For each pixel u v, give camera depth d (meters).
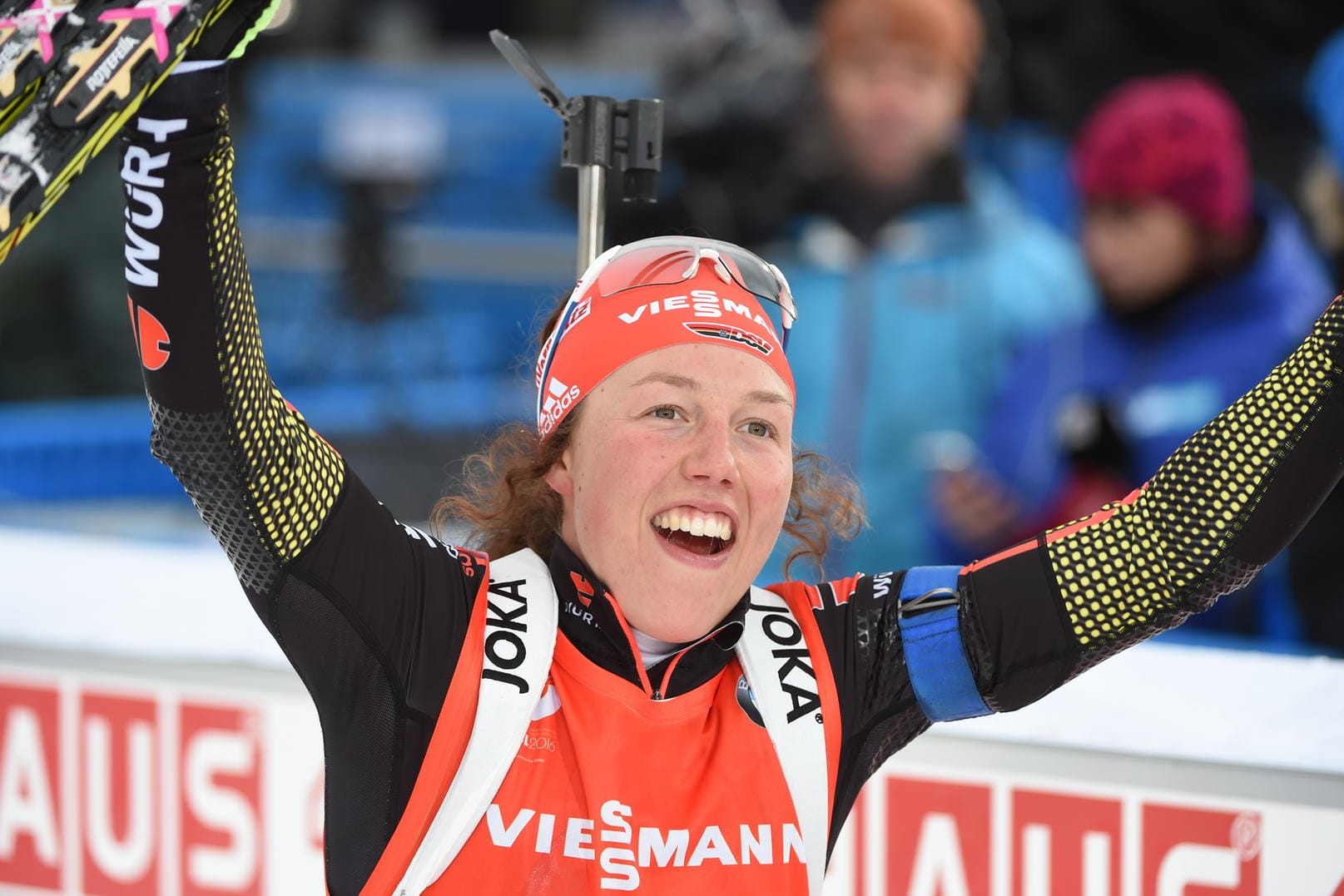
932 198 14.83
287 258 24.09
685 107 15.34
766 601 5.98
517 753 5.30
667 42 23.80
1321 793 7.07
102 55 4.42
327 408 20.58
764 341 5.64
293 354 21.64
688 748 5.46
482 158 26.14
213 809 8.70
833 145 14.82
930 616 5.86
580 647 5.54
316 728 8.42
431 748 5.26
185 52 4.55
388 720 5.30
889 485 14.62
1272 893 7.15
